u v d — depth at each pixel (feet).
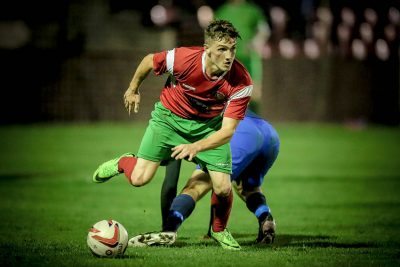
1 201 100.73
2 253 63.00
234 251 64.34
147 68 63.05
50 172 133.18
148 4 251.39
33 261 59.21
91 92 241.35
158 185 119.75
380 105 270.67
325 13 257.55
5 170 136.05
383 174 136.26
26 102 239.09
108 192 110.83
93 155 159.43
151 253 62.23
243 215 92.07
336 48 263.90
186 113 64.49
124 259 59.36
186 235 75.61
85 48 245.24
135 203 100.27
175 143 65.62
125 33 247.91
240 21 112.37
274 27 254.88
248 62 110.11
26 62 237.86
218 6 232.53
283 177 130.82
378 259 62.18
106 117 242.99
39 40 251.39
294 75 257.55
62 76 240.12
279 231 79.36
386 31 266.36
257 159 71.92
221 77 61.67
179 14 242.17
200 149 59.16
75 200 102.47
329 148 183.83
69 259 59.52
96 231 59.67
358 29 265.34
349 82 265.34
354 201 104.17
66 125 235.40
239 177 72.74
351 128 248.93
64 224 82.28
